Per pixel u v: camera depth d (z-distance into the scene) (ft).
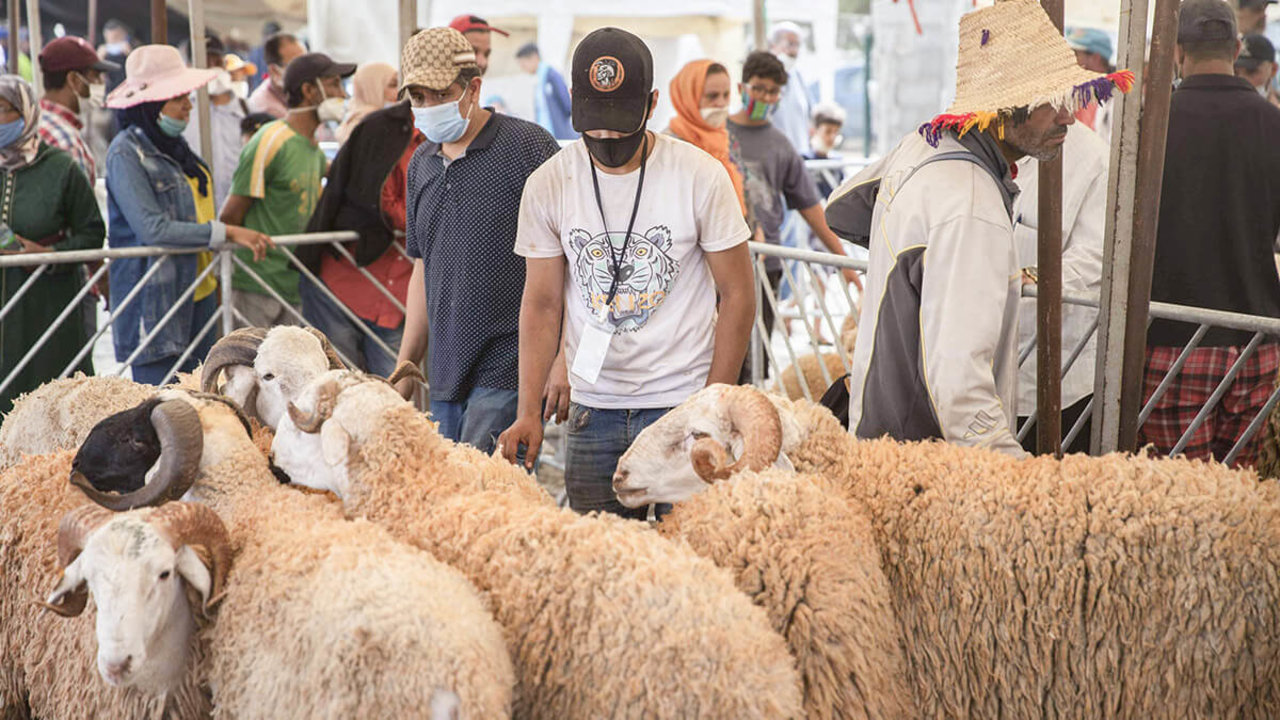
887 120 43.32
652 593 7.20
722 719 6.81
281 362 10.29
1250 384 12.40
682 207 10.46
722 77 20.13
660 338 10.71
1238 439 12.27
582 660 7.22
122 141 17.17
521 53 38.73
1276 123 12.39
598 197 10.53
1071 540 8.03
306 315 18.67
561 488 20.24
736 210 10.59
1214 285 12.45
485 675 6.77
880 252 9.68
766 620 7.47
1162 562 7.86
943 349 9.05
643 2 38.70
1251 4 17.42
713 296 11.03
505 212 12.71
